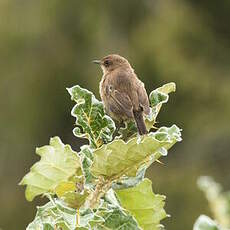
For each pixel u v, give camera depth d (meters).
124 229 3.32
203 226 3.77
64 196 3.20
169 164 25.06
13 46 27.45
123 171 3.32
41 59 27.39
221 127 26.16
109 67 7.64
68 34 27.69
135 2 28.12
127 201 3.71
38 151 3.59
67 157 3.58
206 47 28.70
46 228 3.09
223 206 4.23
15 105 26.77
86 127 3.62
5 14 27.58
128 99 6.68
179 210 23.86
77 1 27.72
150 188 3.69
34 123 26.55
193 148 25.55
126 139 4.25
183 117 26.78
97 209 3.26
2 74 27.14
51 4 27.61
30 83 27.11
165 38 27.92
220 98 27.17
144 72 27.33
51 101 26.91
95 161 3.28
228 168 24.94
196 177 24.45
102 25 27.66
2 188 24.33
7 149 25.48
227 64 28.66
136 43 27.62
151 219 3.71
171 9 28.66
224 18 29.83
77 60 27.39
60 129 26.77
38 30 27.50
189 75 27.30
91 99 3.65
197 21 29.12
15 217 23.81
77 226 3.05
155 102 3.98
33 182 3.64
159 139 3.26
